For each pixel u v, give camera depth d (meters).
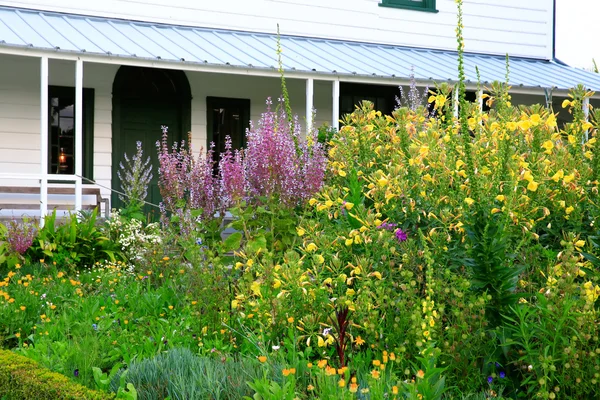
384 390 4.28
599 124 5.95
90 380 5.22
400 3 17.69
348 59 15.11
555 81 16.09
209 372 4.66
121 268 9.64
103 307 6.81
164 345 5.95
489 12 18.47
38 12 14.38
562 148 5.89
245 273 6.14
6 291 7.66
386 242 5.35
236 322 6.04
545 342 4.50
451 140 6.19
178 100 15.55
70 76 14.61
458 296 4.75
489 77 15.46
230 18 16.05
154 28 15.02
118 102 14.93
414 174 6.00
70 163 14.70
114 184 14.89
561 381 4.40
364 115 7.50
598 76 17.45
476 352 4.73
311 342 5.24
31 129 14.24
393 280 5.41
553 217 5.93
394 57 16.14
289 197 8.25
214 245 7.86
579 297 4.74
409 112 7.10
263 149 8.40
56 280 8.49
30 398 4.74
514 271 4.78
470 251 4.98
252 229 8.48
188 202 8.98
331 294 5.66
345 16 17.09
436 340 4.73
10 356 5.17
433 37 17.95
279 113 16.30
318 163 8.35
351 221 5.88
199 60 12.95
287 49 15.16
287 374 4.16
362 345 5.25
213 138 15.83
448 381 4.63
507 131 5.55
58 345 5.79
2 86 14.05
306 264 6.07
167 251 8.63
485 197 5.12
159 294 7.41
